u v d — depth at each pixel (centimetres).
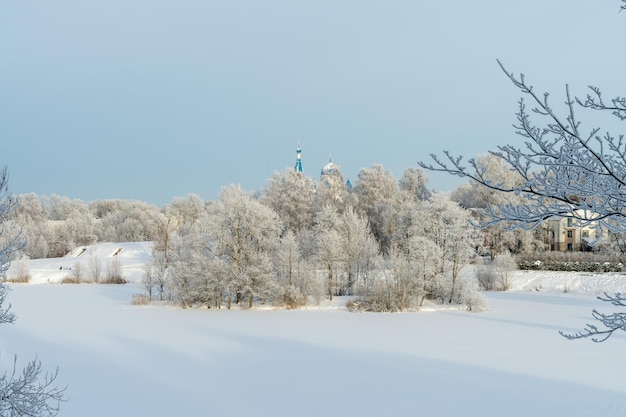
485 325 3147
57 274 6347
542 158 462
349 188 8388
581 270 5250
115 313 3688
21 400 857
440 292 4016
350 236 4622
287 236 4134
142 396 1758
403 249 4375
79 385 1889
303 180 7356
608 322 502
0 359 2281
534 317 3453
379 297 3775
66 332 2931
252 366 2155
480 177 480
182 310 3847
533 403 1670
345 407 1641
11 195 853
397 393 1783
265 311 3781
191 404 1678
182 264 4028
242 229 4000
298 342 2628
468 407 1638
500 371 2059
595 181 443
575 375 2003
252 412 1598
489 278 5088
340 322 3272
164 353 2398
